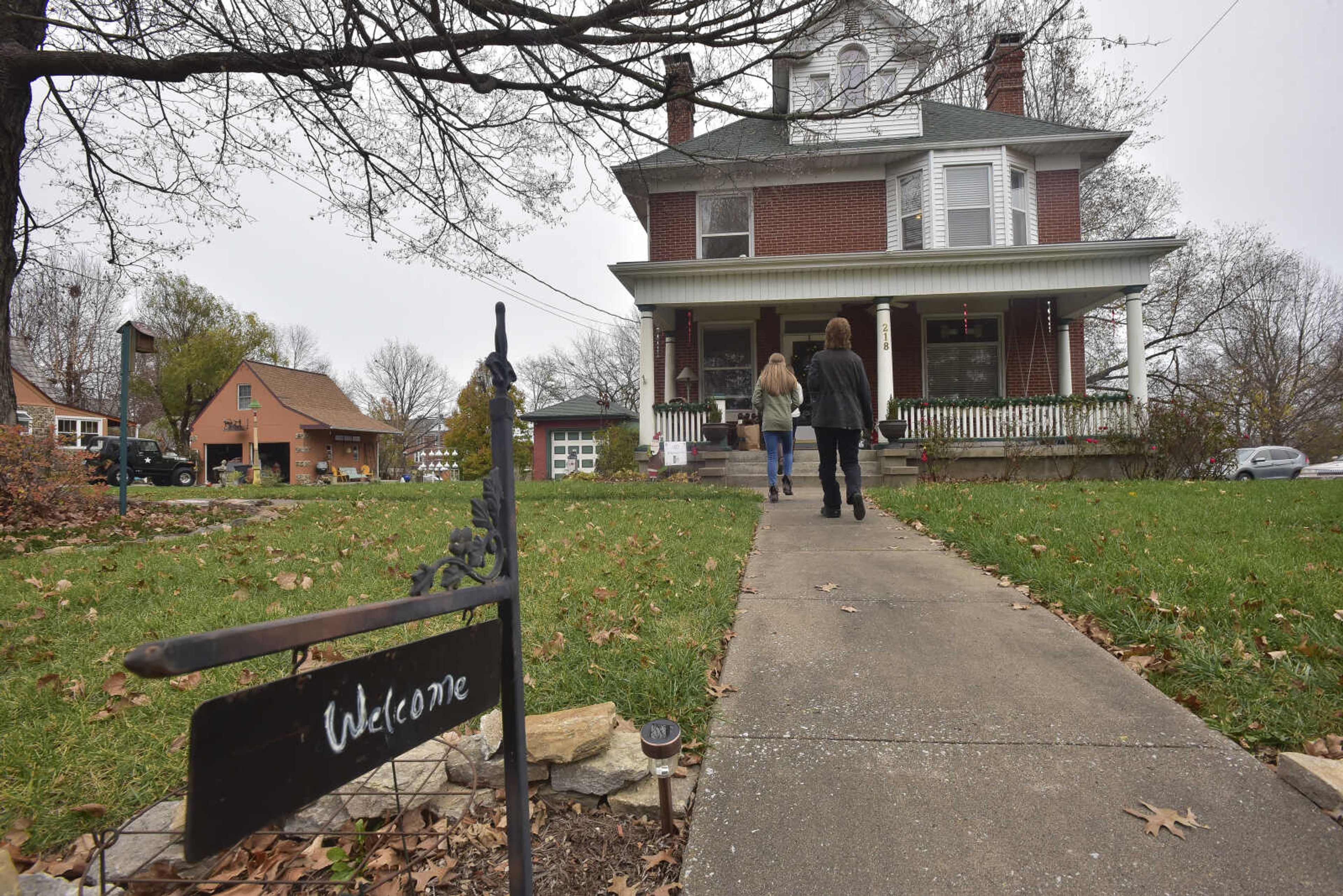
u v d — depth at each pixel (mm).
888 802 1987
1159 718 2385
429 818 2031
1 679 2840
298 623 879
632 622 3277
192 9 5266
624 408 39531
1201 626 3031
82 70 6383
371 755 1024
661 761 1901
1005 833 1847
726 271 11859
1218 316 28734
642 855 1881
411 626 3391
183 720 2479
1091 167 13875
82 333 37000
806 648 3086
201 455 32219
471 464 34469
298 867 1832
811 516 6586
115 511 7812
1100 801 1963
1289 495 7020
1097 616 3279
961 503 6434
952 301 13516
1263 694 2482
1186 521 5285
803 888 1687
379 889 1742
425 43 5949
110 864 1792
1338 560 4004
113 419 28203
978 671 2793
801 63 7754
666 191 14164
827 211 13719
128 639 3254
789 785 2078
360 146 7375
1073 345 14164
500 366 1396
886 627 3312
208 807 767
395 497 9188
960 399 11234
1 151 6863
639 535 5469
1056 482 9414
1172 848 1776
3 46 6434
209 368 35344
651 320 12062
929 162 12898
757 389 7504
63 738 2352
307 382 35375
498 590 1343
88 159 7430
